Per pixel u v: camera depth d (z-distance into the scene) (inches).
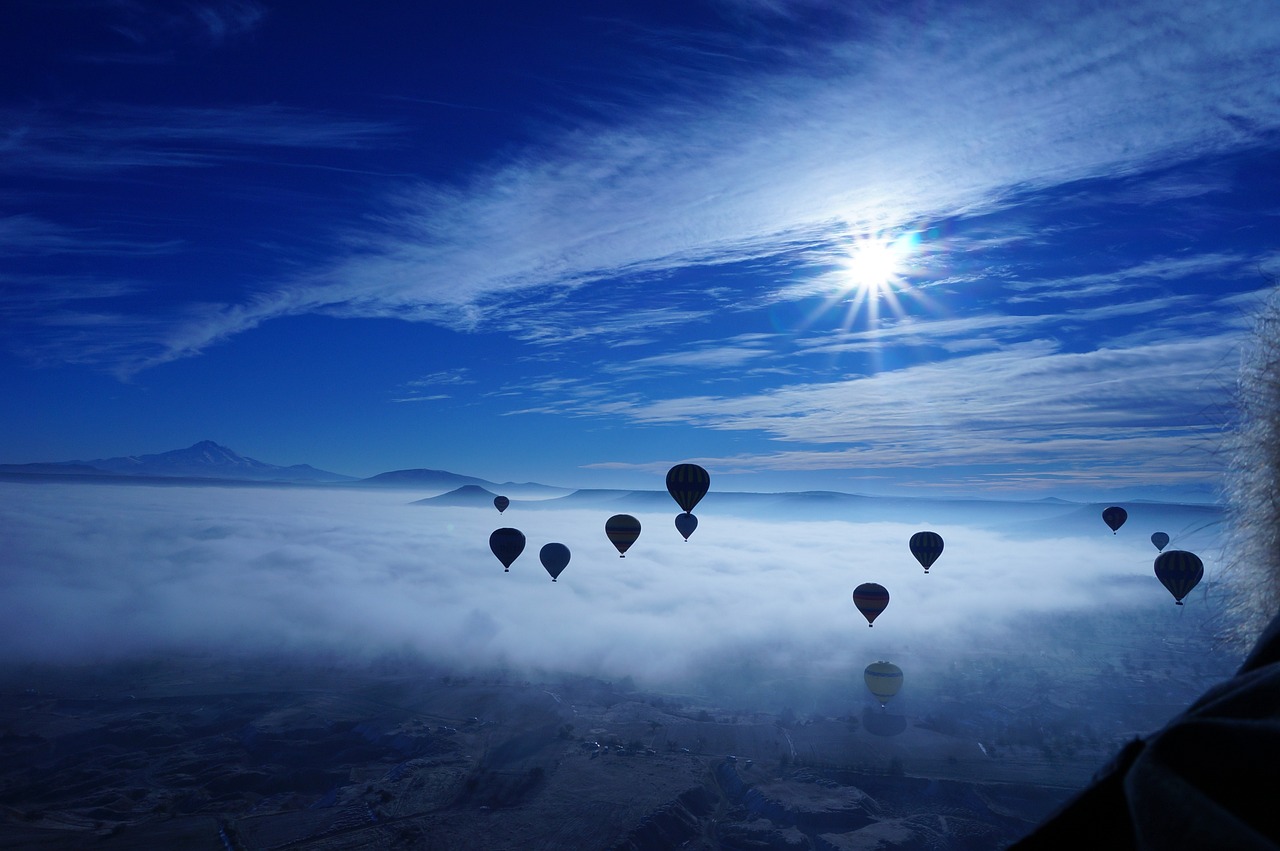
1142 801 24.8
